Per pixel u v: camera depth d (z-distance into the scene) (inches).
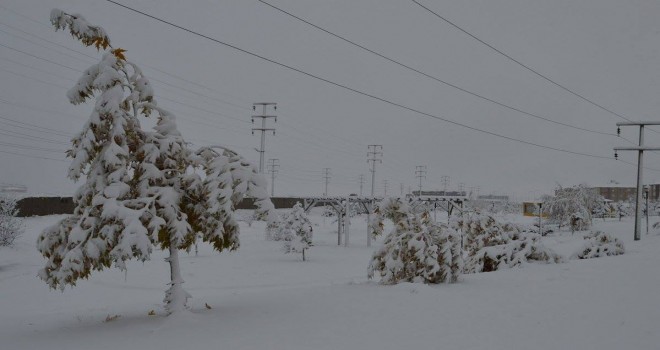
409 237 441.4
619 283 372.5
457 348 209.5
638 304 288.2
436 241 443.8
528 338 223.9
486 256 595.2
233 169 301.6
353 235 1975.9
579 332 231.1
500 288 381.7
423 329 246.4
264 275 829.8
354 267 956.0
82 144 274.7
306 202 1643.7
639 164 1034.1
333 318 276.5
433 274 430.6
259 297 364.5
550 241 1374.3
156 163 311.0
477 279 455.8
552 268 518.3
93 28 286.5
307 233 1116.5
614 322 246.8
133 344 230.4
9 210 1181.7
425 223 450.9
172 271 304.2
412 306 306.3
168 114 315.6
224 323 269.6
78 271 264.8
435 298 332.8
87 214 271.1
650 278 391.9
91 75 289.3
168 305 298.4
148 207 277.3
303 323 265.6
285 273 855.1
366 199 1524.4
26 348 230.4
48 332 272.1
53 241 283.6
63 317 332.2
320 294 364.2
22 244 1190.9
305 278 790.5
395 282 436.1
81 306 558.9
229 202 288.7
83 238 266.5
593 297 318.3
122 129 277.1
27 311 527.8
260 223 2384.4
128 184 294.0
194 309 323.9
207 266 952.9
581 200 1817.2
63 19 280.1
